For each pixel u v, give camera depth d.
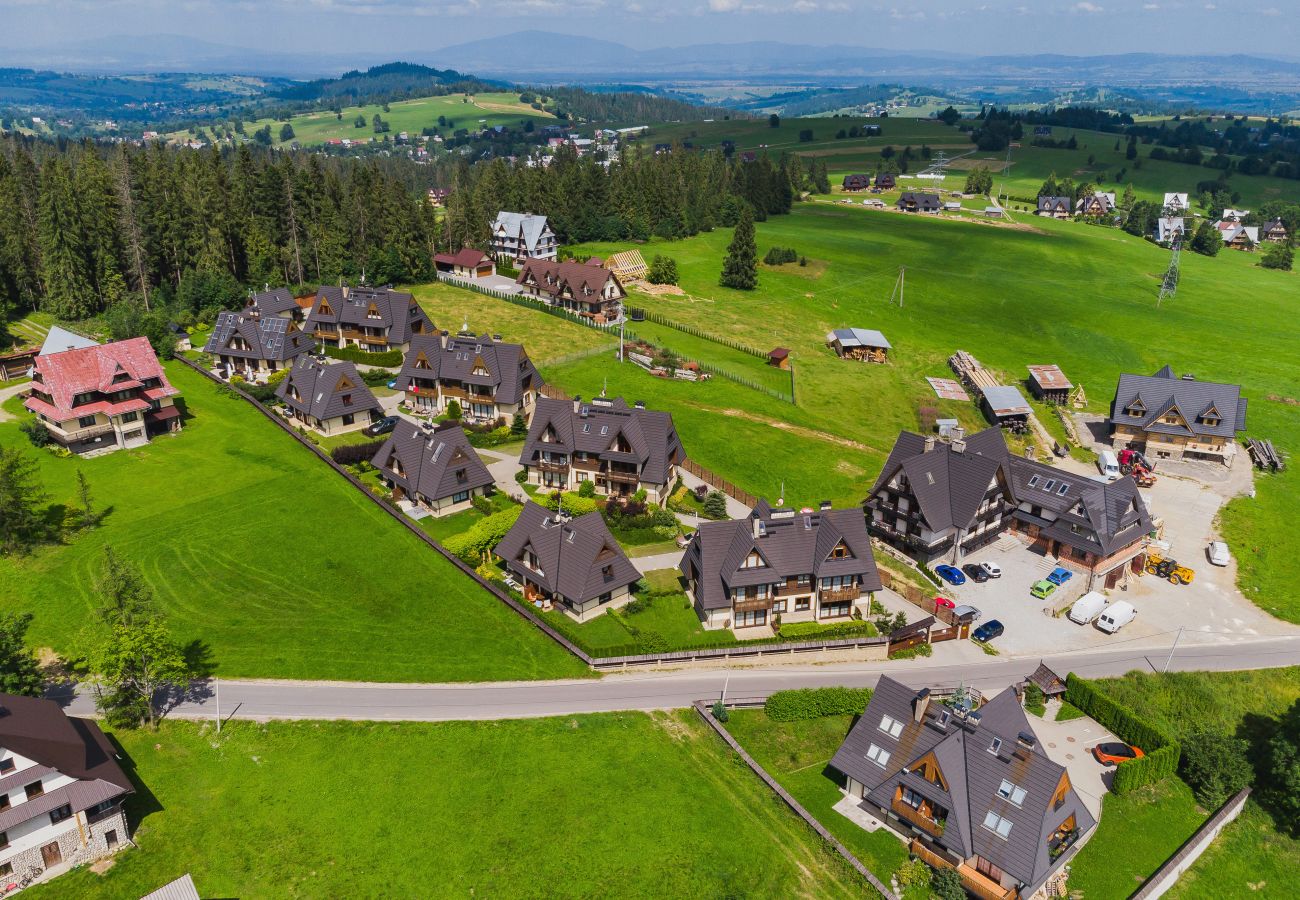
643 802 58.59
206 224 165.00
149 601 65.69
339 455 103.31
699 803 58.94
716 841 56.12
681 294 188.12
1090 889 55.94
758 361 151.75
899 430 129.38
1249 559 97.62
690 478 105.00
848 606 80.81
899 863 56.03
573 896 52.03
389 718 64.75
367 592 79.56
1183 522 105.81
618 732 64.69
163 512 91.88
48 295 152.25
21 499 82.62
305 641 72.75
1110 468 116.81
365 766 60.38
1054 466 120.69
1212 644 81.56
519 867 53.56
